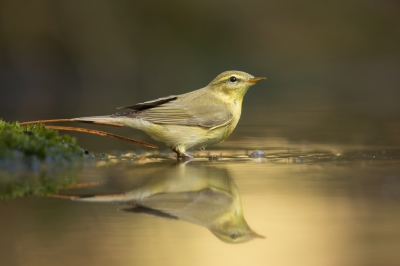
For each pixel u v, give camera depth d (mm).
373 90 25172
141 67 26234
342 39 30266
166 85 24750
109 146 13195
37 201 7699
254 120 18047
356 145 13156
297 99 23469
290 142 13766
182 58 27312
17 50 23969
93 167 10156
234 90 12094
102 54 25453
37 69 24188
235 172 9836
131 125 11062
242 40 29141
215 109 11539
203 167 10414
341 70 28484
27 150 9781
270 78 27578
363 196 8109
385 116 18203
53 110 17781
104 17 25500
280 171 9961
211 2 28734
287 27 30078
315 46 29938
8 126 10062
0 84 23547
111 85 25109
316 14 30500
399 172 9750
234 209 7449
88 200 7785
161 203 7629
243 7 29484
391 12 30906
